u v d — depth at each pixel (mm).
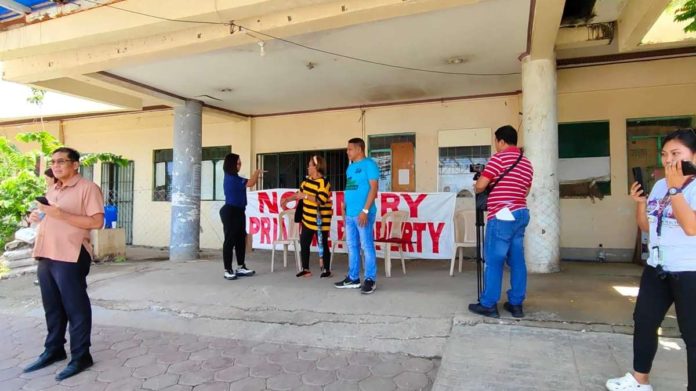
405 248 6703
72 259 3549
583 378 3031
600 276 5828
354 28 5449
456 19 5188
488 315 4086
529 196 6137
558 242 6207
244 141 10266
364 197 5059
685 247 2424
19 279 6828
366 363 3590
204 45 5652
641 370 2703
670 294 2600
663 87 7184
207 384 3293
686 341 2424
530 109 6164
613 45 6613
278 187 10133
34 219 3715
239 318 4602
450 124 8633
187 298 5254
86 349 3598
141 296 5445
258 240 7750
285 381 3307
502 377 3109
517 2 4762
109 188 11742
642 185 2811
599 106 7488
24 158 9000
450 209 6539
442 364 3348
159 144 11164
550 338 3674
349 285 5285
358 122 9320
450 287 5242
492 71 7094
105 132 11797
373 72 7137
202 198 10719
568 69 7586
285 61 6625
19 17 6184
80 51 6328
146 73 7145
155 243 11219
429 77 7379
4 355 3994
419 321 4141
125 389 3248
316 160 6012
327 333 4145
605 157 7508
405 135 8984
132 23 5520
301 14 5004
